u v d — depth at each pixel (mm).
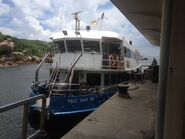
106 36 15078
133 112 7000
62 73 15367
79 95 13461
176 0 2668
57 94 13172
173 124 2756
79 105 13195
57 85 14070
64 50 15508
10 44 110688
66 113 12672
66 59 15352
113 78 16109
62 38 15336
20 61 111062
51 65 16188
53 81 15227
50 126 12516
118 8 7188
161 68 2736
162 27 2732
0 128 18250
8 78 54781
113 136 5062
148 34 13664
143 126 5754
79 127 5523
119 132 5309
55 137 12828
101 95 14281
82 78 14898
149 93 10477
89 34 15125
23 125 3887
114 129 5480
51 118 12328
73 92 13586
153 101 8609
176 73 2703
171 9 2652
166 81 2711
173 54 2689
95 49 15148
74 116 12898
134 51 21609
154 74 14805
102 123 5875
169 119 2764
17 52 113438
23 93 36312
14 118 20516
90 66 14969
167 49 2678
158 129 2799
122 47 16469
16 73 67438
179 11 2666
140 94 10148
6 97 33094
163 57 2707
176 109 2740
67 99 12828
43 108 4633
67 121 12797
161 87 2748
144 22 9391
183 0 2654
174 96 2732
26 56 118500
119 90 9391
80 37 14930
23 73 67375
